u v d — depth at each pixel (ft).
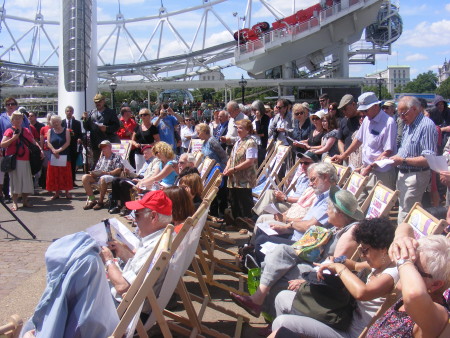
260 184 29.76
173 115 38.24
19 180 32.01
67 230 26.66
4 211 31.83
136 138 36.06
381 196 15.62
